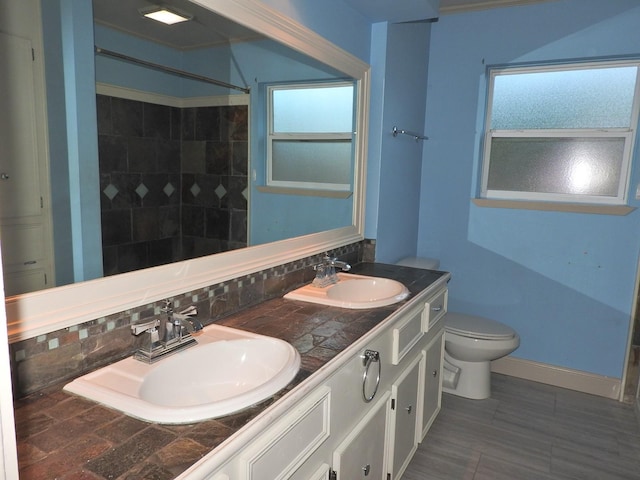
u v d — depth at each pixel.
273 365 1.23
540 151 2.88
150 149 1.30
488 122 2.99
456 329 2.65
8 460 0.51
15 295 0.97
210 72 1.48
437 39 2.99
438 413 2.52
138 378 1.05
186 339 1.25
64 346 1.06
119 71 1.20
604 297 2.74
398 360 1.70
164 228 1.35
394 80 2.51
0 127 0.94
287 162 1.89
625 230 2.64
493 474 2.06
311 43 1.88
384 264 2.50
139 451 0.80
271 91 1.73
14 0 0.95
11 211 0.97
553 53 2.69
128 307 1.20
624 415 2.57
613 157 2.70
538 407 2.64
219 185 1.55
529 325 2.96
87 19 1.11
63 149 1.07
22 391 0.98
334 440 1.29
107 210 1.18
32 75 1.00
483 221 3.01
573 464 2.13
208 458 0.79
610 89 2.67
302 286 1.96
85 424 0.88
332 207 2.23
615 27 2.53
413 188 3.02
